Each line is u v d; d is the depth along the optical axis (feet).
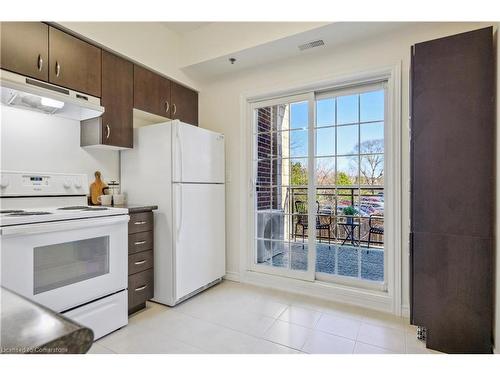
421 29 7.13
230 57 8.92
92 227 6.11
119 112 7.91
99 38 7.27
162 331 6.59
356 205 8.98
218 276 9.63
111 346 5.96
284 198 9.61
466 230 5.57
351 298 8.14
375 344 6.05
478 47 5.45
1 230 4.72
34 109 6.73
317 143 9.32
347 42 7.97
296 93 9.19
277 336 6.38
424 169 5.89
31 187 6.88
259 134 10.05
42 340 1.47
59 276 5.61
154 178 8.19
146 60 8.55
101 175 8.42
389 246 7.68
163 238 8.04
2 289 2.11
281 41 7.92
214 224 9.44
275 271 9.62
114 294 6.63
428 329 5.87
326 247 9.57
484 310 5.47
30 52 6.01
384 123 8.02
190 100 10.45
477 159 5.48
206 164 9.07
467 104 5.54
